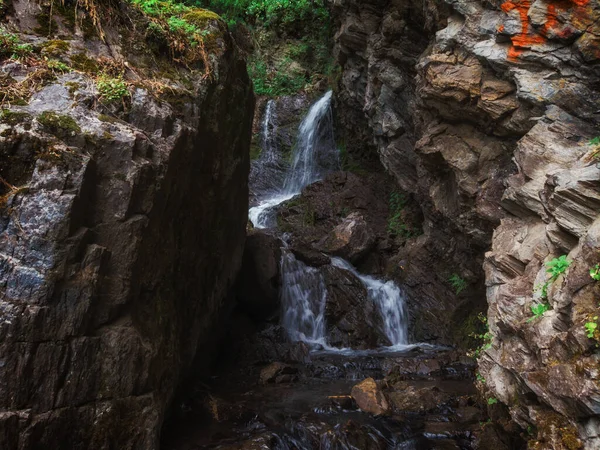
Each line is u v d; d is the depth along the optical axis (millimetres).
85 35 5188
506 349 4852
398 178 11070
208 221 6957
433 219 10688
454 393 7168
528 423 4473
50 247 3998
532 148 5844
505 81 6629
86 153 4352
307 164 16234
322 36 18609
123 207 4500
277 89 18234
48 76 4617
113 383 4395
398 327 10773
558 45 5918
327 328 10742
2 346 3771
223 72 6793
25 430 3789
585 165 4855
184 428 5922
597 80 5730
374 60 10453
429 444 5684
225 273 8195
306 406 6754
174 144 5117
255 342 9266
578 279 4004
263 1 18875
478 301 10148
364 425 5988
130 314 4680
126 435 4453
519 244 5562
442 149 7871
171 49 5977
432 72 7320
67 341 4102
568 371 3721
